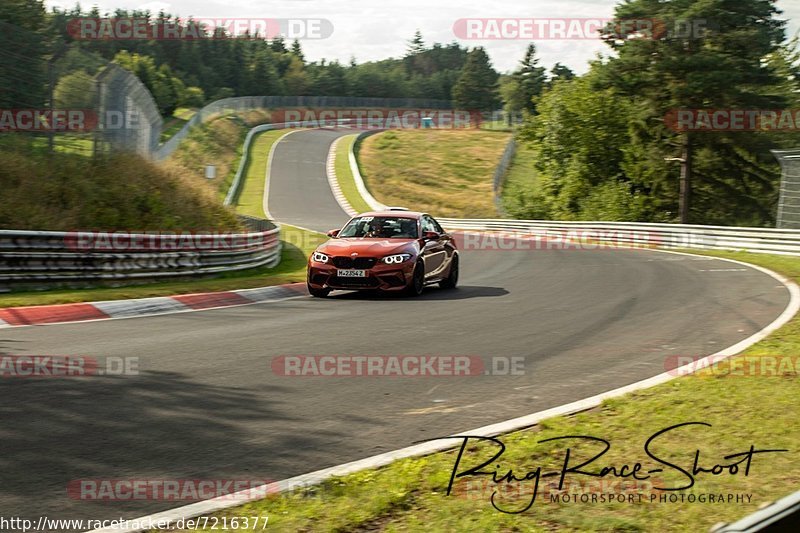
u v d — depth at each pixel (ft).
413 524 15.83
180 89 356.79
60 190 77.71
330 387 28.78
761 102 164.55
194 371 30.91
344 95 604.49
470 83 625.41
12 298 50.19
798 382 27.66
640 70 173.37
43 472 18.94
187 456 20.47
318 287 58.95
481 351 35.99
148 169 94.17
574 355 34.96
